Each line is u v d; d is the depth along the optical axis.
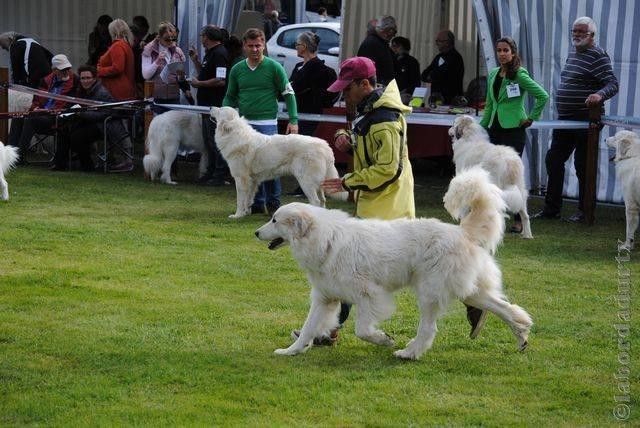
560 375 6.93
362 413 6.11
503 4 14.84
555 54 14.48
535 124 12.88
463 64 18.33
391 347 7.54
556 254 11.11
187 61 17.80
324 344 7.60
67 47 21.98
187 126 15.55
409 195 7.31
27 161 17.19
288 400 6.30
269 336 7.77
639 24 13.82
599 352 7.49
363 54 15.30
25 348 7.26
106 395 6.32
